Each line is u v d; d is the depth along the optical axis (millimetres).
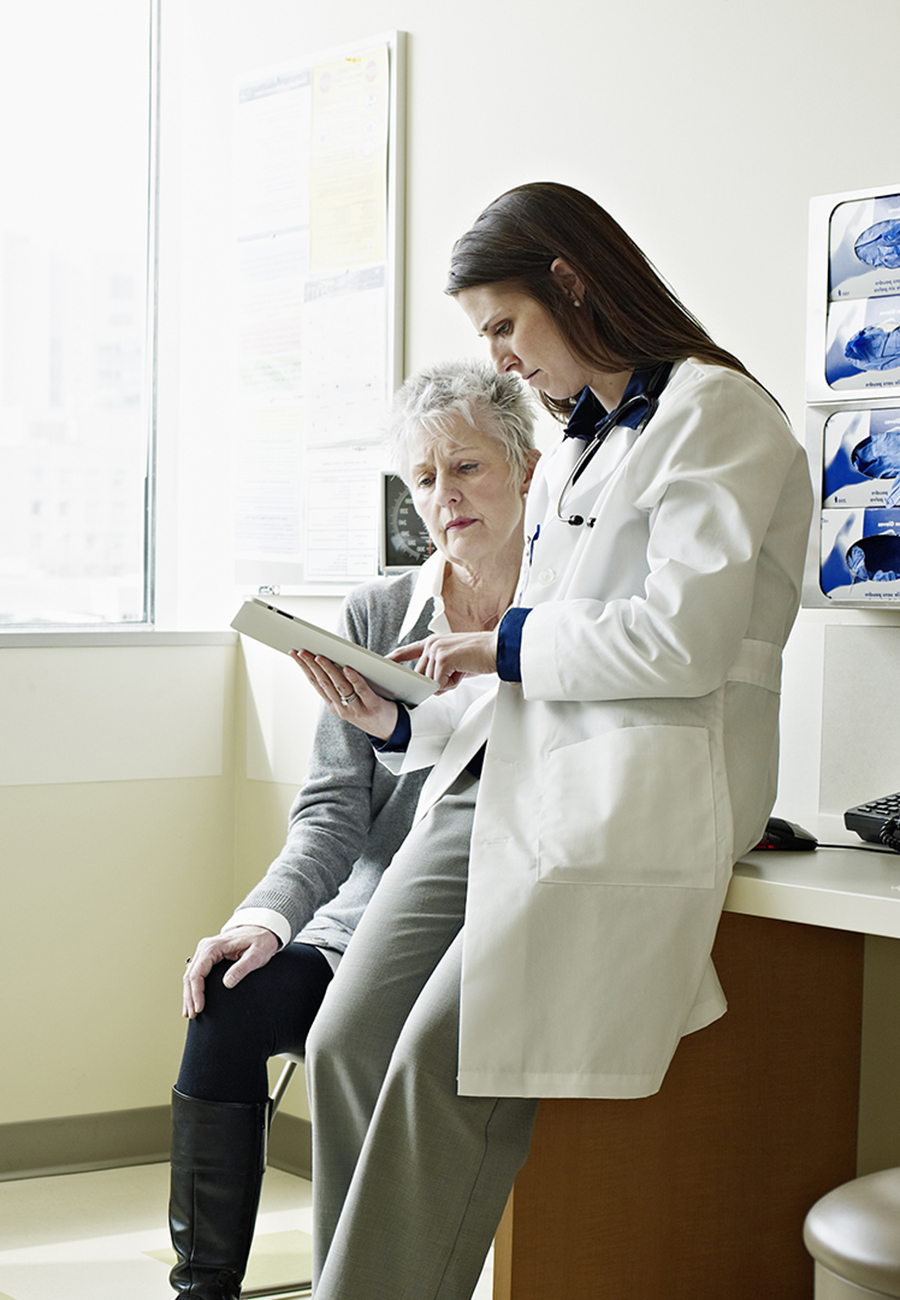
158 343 3227
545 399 1750
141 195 3236
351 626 2066
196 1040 1745
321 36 2836
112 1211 2615
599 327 1516
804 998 1708
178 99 3168
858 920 1294
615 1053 1335
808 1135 1721
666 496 1400
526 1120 1409
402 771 1720
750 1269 1645
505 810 1419
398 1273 1377
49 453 3143
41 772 2791
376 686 1655
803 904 1332
